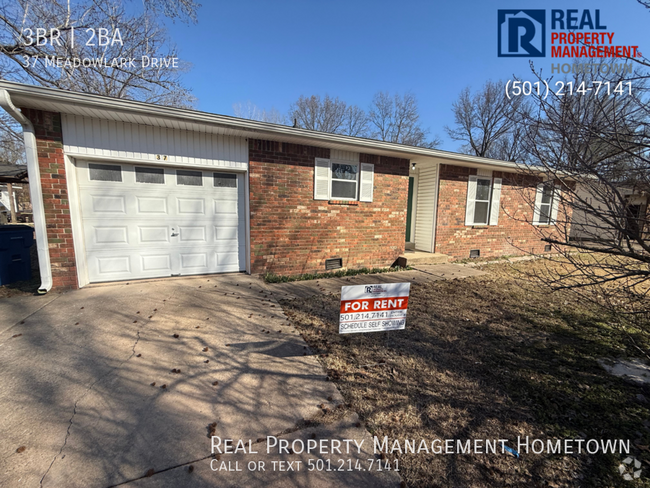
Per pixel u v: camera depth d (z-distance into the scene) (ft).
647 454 7.23
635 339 13.38
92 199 18.29
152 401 8.57
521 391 9.68
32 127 15.85
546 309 17.46
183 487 6.05
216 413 8.21
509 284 22.68
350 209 25.26
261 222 21.89
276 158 21.90
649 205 8.59
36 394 8.63
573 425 8.22
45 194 16.60
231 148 20.56
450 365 11.18
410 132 100.68
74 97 14.75
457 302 18.44
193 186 20.58
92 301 15.88
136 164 18.95
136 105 15.88
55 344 11.46
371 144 22.98
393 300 11.28
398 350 12.25
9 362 10.17
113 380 9.45
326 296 18.83
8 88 13.73
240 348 11.87
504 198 33.76
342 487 6.24
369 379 10.14
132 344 11.73
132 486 6.02
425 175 31.60
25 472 6.20
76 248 17.62
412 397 9.25
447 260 30.32
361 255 26.30
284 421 8.03
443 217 30.53
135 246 19.57
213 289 18.75
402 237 28.17
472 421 8.30
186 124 18.13
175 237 20.51
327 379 10.06
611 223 8.71
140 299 16.43
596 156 9.19
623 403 9.14
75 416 7.86
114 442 7.09
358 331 10.96
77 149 16.97
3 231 18.74
